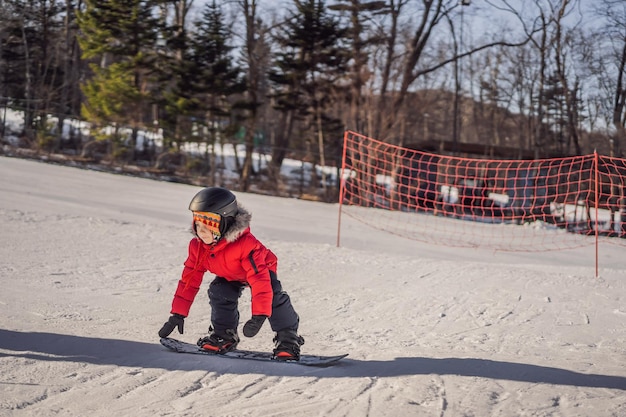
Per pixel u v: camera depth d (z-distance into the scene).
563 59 40.03
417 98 41.78
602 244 20.45
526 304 7.98
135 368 3.88
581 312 7.68
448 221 23.91
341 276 9.37
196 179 32.38
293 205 23.84
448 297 8.19
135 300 6.85
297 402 3.40
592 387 4.00
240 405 3.31
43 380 3.51
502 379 4.12
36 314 5.59
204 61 34.81
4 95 41.34
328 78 36.50
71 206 15.80
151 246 10.68
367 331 6.29
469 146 37.12
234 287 4.40
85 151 33.78
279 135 40.16
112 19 34.41
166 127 35.03
